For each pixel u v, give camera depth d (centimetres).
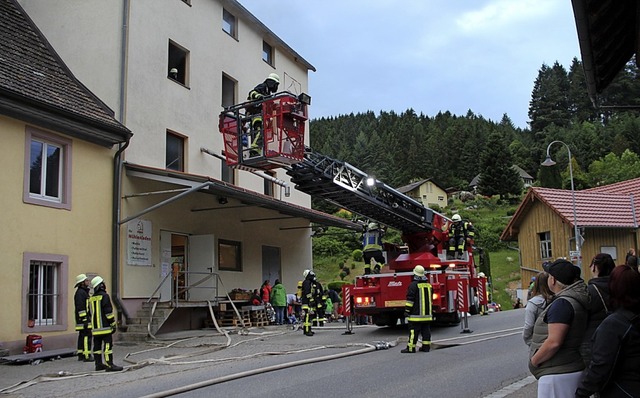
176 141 1880
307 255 2603
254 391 789
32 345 1278
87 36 1706
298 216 2128
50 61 1590
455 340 1286
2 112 1294
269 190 2336
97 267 1516
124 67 1661
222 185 1558
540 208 3219
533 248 3266
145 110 1727
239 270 2123
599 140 9250
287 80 2567
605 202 3148
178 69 1916
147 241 1689
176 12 1891
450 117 14238
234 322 1864
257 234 2248
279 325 2005
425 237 1597
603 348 363
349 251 4997
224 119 1169
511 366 945
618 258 3003
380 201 1444
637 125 9431
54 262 1400
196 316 1859
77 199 1475
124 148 1595
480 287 1955
